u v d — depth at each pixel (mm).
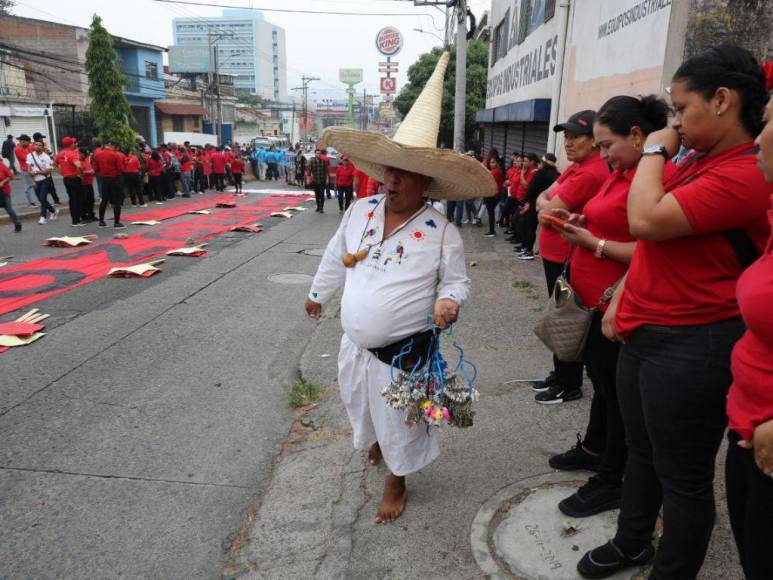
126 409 4258
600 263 2770
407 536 2836
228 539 2908
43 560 2754
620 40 7426
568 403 4125
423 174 2701
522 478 3246
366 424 3057
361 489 3256
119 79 17875
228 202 18203
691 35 5438
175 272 8414
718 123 1831
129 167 16672
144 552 2814
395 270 2752
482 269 8797
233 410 4270
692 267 1929
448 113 28797
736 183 1774
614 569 2480
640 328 2090
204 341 5668
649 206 1898
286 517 3043
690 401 1955
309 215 15539
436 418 2689
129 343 5562
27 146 14828
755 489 1675
